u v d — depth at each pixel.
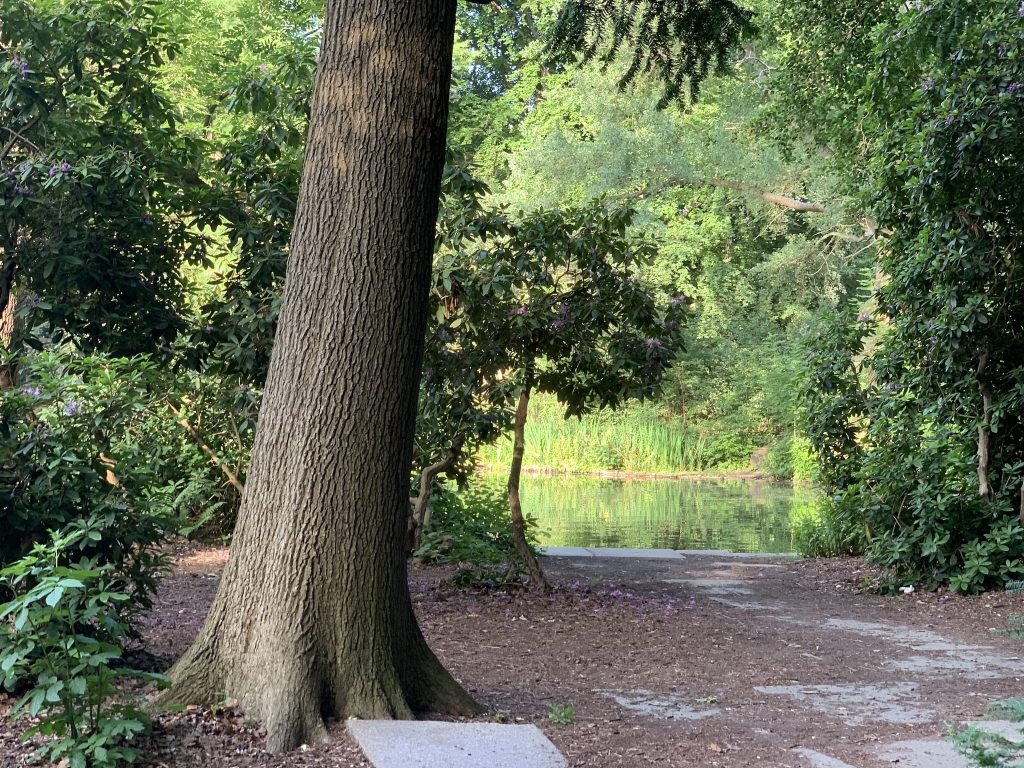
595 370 8.70
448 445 9.52
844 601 9.00
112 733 3.55
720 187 26.92
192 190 8.29
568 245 8.39
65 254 7.10
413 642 4.70
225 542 11.28
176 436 11.03
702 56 6.78
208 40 19.86
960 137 8.54
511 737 4.17
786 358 26.95
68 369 5.62
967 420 10.05
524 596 8.53
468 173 8.30
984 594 9.09
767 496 21.62
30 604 3.98
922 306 9.55
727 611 8.33
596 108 26.86
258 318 8.15
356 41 4.60
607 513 17.89
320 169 4.61
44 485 4.92
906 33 10.33
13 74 7.11
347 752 4.00
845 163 14.73
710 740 4.56
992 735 3.22
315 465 4.44
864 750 4.43
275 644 4.28
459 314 8.43
